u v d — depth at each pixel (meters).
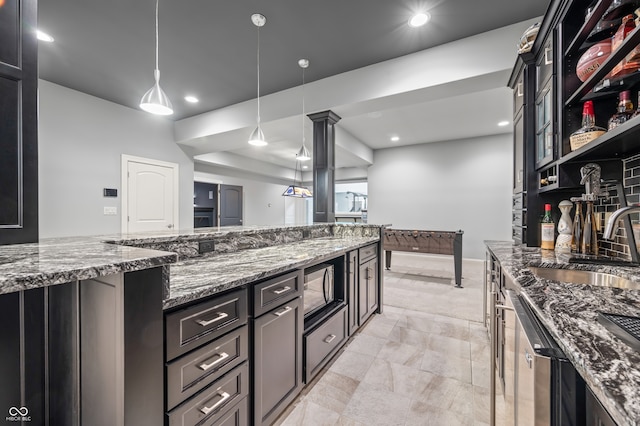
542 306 0.85
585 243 1.80
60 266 0.70
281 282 1.49
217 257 1.75
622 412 0.39
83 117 3.78
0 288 0.58
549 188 1.93
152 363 0.86
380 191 7.00
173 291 1.01
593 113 1.49
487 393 1.71
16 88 1.08
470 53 2.55
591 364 0.52
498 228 5.74
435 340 2.40
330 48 2.76
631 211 1.15
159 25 2.42
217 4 2.17
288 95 3.68
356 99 3.17
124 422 0.78
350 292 2.35
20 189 1.09
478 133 5.62
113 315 0.80
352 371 1.94
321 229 3.18
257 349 1.32
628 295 0.96
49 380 0.94
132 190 4.32
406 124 5.03
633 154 1.50
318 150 3.62
